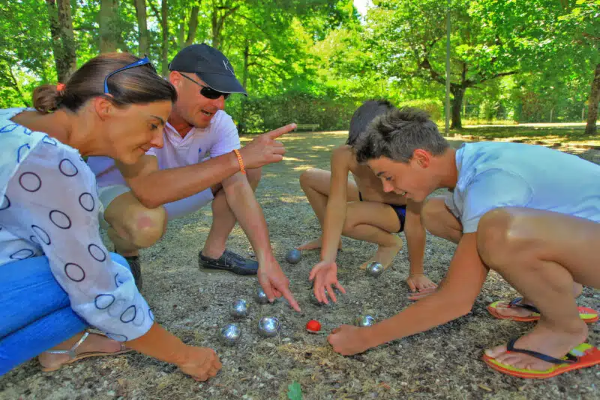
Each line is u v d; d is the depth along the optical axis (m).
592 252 1.36
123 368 1.62
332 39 21.02
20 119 1.18
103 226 2.03
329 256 2.08
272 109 18.19
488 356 1.62
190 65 1.86
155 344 1.37
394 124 1.58
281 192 4.93
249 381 1.54
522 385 1.50
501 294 2.21
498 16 10.36
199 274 2.51
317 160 8.12
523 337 1.61
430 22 15.10
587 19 8.84
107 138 1.21
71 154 1.11
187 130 2.16
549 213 1.39
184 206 2.33
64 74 7.42
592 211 1.44
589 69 10.52
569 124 21.05
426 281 2.29
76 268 1.14
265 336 1.83
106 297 1.19
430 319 1.53
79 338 1.64
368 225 2.47
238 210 2.01
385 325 1.60
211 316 2.01
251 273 2.46
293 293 2.27
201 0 11.16
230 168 1.66
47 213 1.09
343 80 20.56
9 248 1.19
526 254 1.39
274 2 10.49
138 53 8.79
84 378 1.56
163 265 2.67
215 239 2.44
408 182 1.62
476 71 16.02
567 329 1.55
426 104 23.17
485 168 1.52
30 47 7.06
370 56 17.41
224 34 14.56
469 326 1.90
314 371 1.60
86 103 1.17
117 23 7.68
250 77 18.09
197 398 1.46
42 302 1.19
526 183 1.46
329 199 2.24
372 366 1.63
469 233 1.51
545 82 11.41
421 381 1.53
